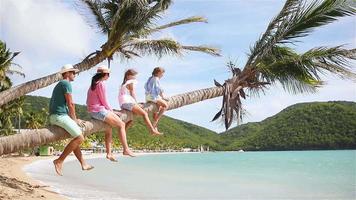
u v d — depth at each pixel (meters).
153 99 6.24
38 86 11.88
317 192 17.77
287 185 20.64
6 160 34.16
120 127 5.62
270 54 6.62
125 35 13.12
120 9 12.03
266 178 25.23
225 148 176.25
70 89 5.41
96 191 15.62
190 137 182.75
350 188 19.30
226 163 50.22
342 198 15.80
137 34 13.56
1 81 37.78
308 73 6.79
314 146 136.25
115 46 12.89
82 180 20.88
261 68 6.51
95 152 85.31
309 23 6.66
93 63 12.70
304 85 6.83
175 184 20.33
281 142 147.38
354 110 138.50
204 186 19.58
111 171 30.44
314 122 142.25
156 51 14.77
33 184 15.62
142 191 16.56
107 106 5.69
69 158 56.31
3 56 35.03
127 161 58.81
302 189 18.80
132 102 5.97
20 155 53.59
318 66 6.78
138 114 5.98
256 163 49.53
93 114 5.62
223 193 16.73
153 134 6.02
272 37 6.71
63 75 5.75
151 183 20.56
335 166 40.22
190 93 6.27
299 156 76.19
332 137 132.62
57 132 5.29
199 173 30.11
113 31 12.62
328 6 6.47
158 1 13.02
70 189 15.61
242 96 6.35
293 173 29.97
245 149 160.50
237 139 191.38
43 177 20.80
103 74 5.70
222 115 6.15
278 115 166.75
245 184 20.97
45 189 14.34
